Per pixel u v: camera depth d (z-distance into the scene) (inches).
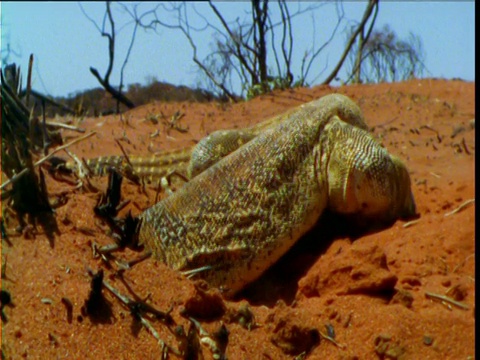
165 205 62.2
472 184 73.1
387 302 56.4
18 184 58.5
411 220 65.7
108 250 57.0
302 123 65.0
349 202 63.8
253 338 53.9
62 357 50.9
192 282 56.7
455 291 57.2
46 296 53.3
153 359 51.7
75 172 68.0
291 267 62.8
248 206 61.5
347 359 52.9
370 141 64.8
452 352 52.8
